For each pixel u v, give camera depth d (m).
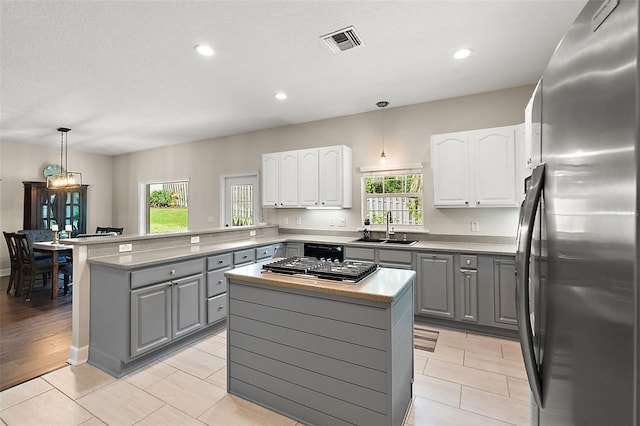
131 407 1.96
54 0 1.95
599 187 0.58
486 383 2.21
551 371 0.80
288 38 2.44
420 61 2.85
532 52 2.70
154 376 2.32
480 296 3.00
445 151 3.42
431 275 3.22
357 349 1.65
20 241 4.25
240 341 2.04
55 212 5.97
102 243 2.63
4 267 5.59
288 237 4.39
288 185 4.44
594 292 0.60
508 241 3.46
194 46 2.54
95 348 2.49
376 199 4.27
